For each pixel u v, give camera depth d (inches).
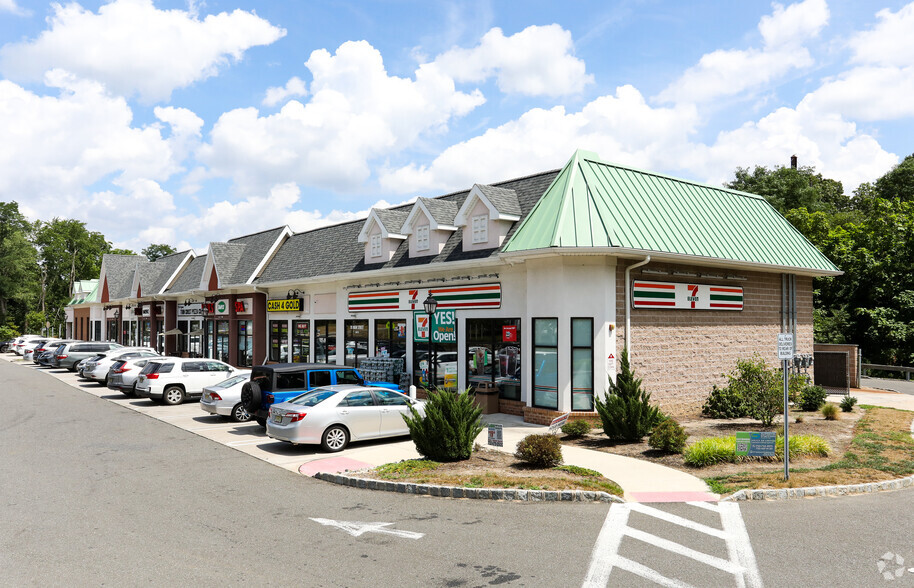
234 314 1341.0
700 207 818.8
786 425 425.4
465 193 910.4
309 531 337.1
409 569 279.9
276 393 650.2
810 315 924.6
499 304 757.9
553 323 681.0
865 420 676.7
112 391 1109.1
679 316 732.0
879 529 332.8
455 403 507.5
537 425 677.9
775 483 412.5
